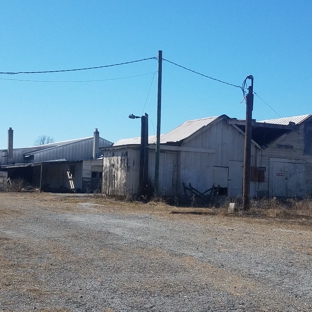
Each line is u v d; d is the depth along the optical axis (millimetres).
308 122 30734
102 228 13438
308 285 7660
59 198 25906
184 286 7340
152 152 25906
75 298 6586
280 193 29453
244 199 20094
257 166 28766
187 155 26547
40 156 47969
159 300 6578
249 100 20234
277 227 15203
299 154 30312
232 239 12078
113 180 27188
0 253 9453
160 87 24375
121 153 26562
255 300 6715
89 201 24047
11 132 49219
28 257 9172
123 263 8859
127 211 18984
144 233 12641
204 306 6352
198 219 16750
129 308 6188
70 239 11375
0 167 43438
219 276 8047
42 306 6184
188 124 29375
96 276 7844
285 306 6488
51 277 7711
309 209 21062
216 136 27453
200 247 10727
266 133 30000
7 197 26203
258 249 10711
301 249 10906
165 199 24766
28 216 16016
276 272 8484
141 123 25391
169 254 9805
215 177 27328
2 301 6328
